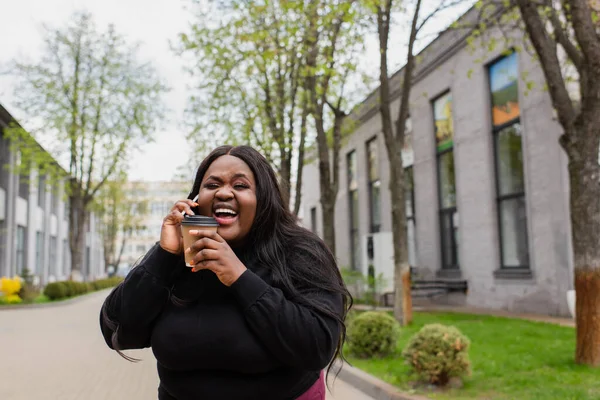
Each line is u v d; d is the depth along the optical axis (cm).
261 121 1727
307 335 168
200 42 1608
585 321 723
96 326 1559
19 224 3319
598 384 627
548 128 1402
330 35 1178
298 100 1745
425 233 2016
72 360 978
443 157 1952
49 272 4106
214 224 170
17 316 1903
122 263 8569
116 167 3106
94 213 5850
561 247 1360
